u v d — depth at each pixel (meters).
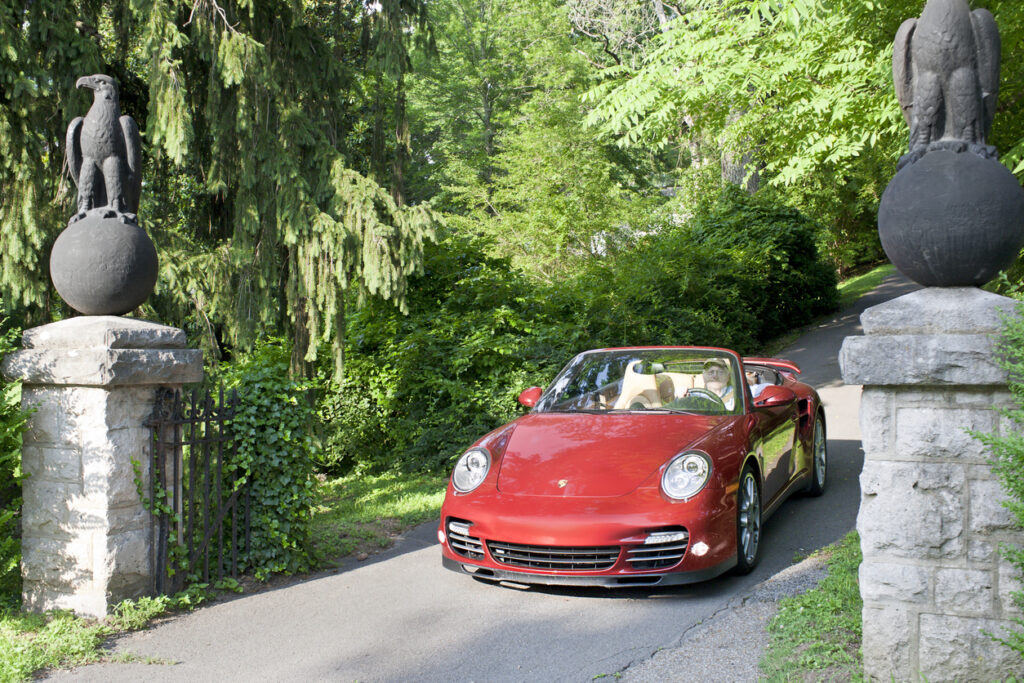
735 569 4.71
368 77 9.17
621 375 5.84
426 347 9.34
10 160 6.23
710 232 17.91
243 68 6.80
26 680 3.56
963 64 3.13
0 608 4.53
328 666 3.69
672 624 4.01
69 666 3.72
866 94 7.39
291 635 4.09
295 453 5.25
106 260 4.44
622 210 19.95
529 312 10.50
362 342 9.64
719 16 8.72
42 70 6.33
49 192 6.72
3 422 4.25
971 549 2.99
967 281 3.10
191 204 8.80
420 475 8.59
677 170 26.73
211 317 7.36
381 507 7.00
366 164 9.02
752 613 4.09
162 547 4.58
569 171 20.72
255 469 5.13
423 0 8.42
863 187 23.50
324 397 9.30
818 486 6.76
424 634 4.04
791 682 3.22
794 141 8.75
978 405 2.99
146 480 4.54
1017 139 6.52
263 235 7.30
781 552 5.21
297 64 7.86
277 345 8.45
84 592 4.35
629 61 25.72
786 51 8.40
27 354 4.43
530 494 4.50
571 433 5.05
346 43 8.97
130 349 4.37
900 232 3.12
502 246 19.64
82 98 6.61
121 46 7.70
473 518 4.53
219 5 7.21
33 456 4.51
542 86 25.67
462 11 30.14
